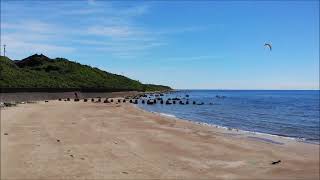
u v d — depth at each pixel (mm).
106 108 58875
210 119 48219
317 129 37844
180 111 63844
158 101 98000
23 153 17500
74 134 24812
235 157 19328
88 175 14047
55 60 152625
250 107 80562
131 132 27656
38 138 22297
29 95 75562
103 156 17734
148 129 30328
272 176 15594
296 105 91875
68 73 141500
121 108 61000
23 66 143875
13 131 25094
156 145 22062
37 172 14188
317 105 92250
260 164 17781
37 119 34375
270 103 102750
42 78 114500
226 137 27578
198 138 25859
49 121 32875
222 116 53844
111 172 14664
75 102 76688
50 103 68125
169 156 18844
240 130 34531
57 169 14742
